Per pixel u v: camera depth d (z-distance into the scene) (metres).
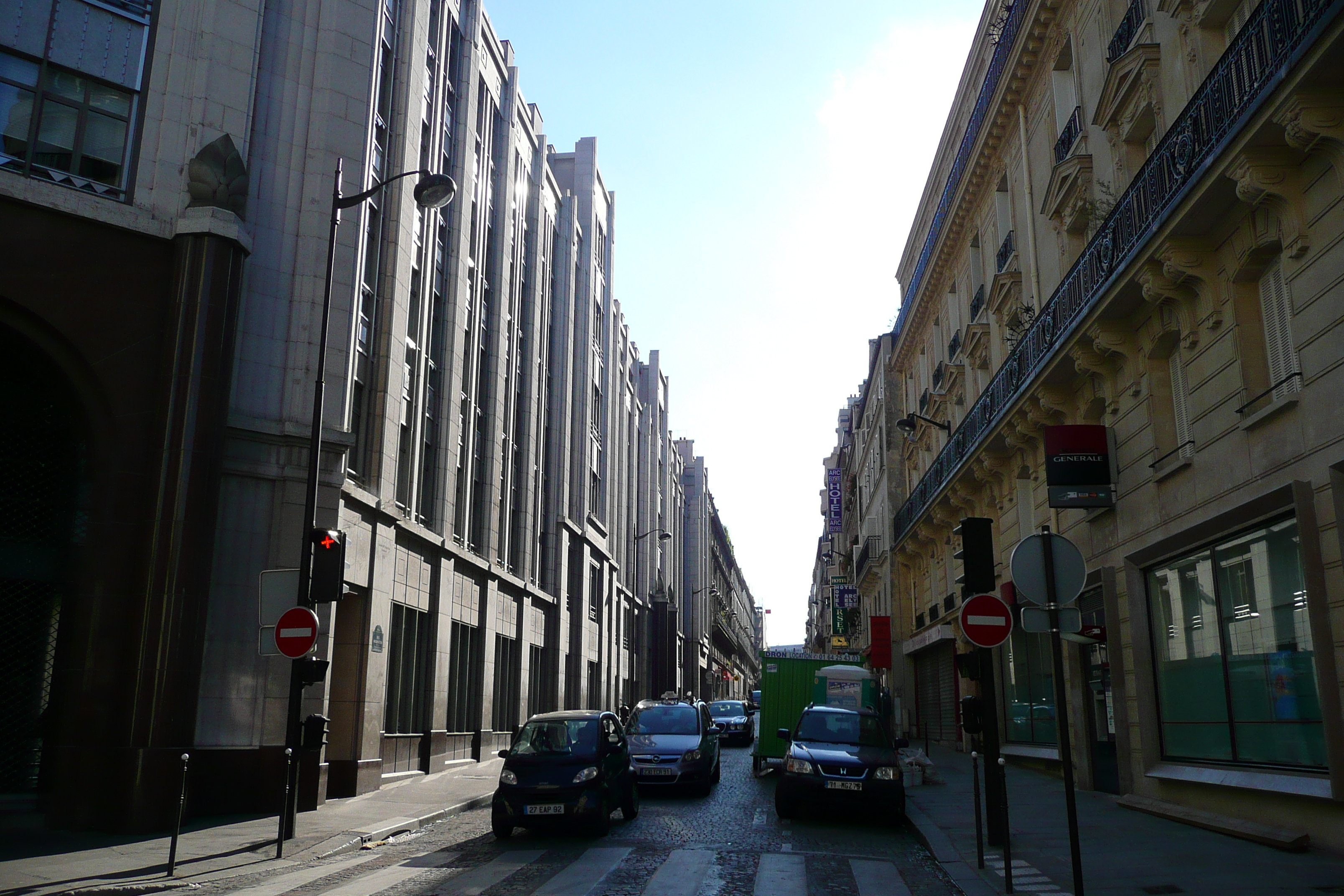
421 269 21.44
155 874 9.30
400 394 19.42
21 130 13.87
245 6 15.77
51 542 13.90
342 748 16.89
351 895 8.41
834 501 64.38
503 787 12.16
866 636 46.59
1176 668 13.27
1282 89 9.02
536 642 32.56
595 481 43.03
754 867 9.95
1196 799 12.33
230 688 14.11
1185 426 12.97
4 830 12.34
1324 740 9.72
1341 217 9.09
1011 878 8.54
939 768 21.89
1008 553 21.58
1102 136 15.53
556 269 37.56
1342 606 9.20
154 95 14.88
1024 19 18.50
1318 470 9.55
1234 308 11.20
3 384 13.87
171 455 13.61
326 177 16.39
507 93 29.84
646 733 18.28
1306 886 8.13
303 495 15.21
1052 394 16.89
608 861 10.22
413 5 20.44
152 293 14.16
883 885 9.09
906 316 34.75
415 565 20.75
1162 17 13.16
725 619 99.44
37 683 13.78
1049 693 19.34
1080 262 15.13
